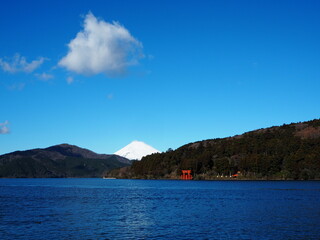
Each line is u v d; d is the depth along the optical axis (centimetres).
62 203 9194
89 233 4672
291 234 4556
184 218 6103
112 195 12744
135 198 11125
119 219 6000
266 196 11538
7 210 7406
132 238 4350
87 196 12162
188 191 15275
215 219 5947
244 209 7512
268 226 5162
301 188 16588
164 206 8331
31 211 7225
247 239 4262
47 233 4672
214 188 17750
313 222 5531
